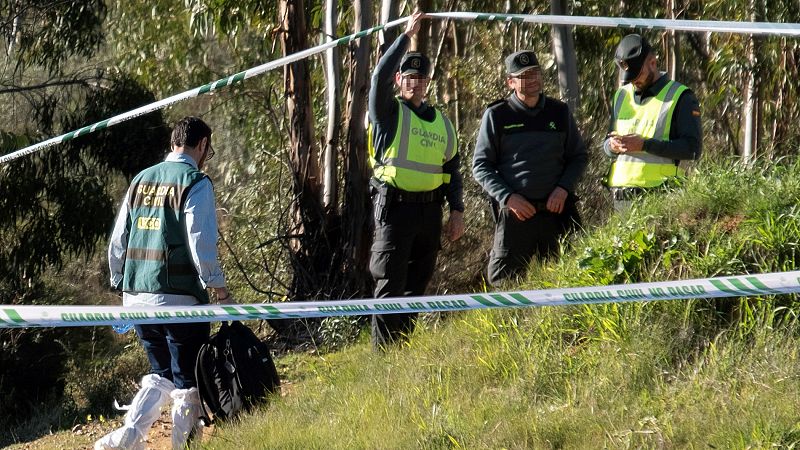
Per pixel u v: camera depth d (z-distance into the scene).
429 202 19.97
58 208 44.59
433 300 11.96
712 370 13.55
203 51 52.62
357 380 17.62
